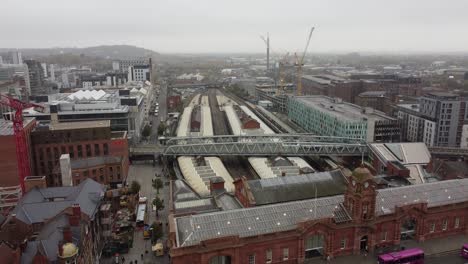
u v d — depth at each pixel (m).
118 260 88.69
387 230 76.56
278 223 72.56
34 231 82.19
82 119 186.62
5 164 120.56
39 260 63.34
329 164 162.62
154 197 128.50
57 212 85.69
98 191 100.00
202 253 64.00
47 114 186.25
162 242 96.12
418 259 71.00
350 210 74.94
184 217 73.38
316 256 72.94
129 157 170.00
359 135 184.50
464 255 74.00
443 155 168.75
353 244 74.00
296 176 97.06
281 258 70.12
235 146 166.00
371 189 72.56
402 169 127.31
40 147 140.50
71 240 68.75
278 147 164.25
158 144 196.38
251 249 67.62
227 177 134.25
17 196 116.38
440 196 85.75
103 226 97.25
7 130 125.62
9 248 63.94
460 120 189.62
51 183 143.88
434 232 80.94
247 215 73.88
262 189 91.12
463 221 83.44
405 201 82.69
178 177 143.38
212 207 91.75
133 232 103.50
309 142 172.62
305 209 76.69
